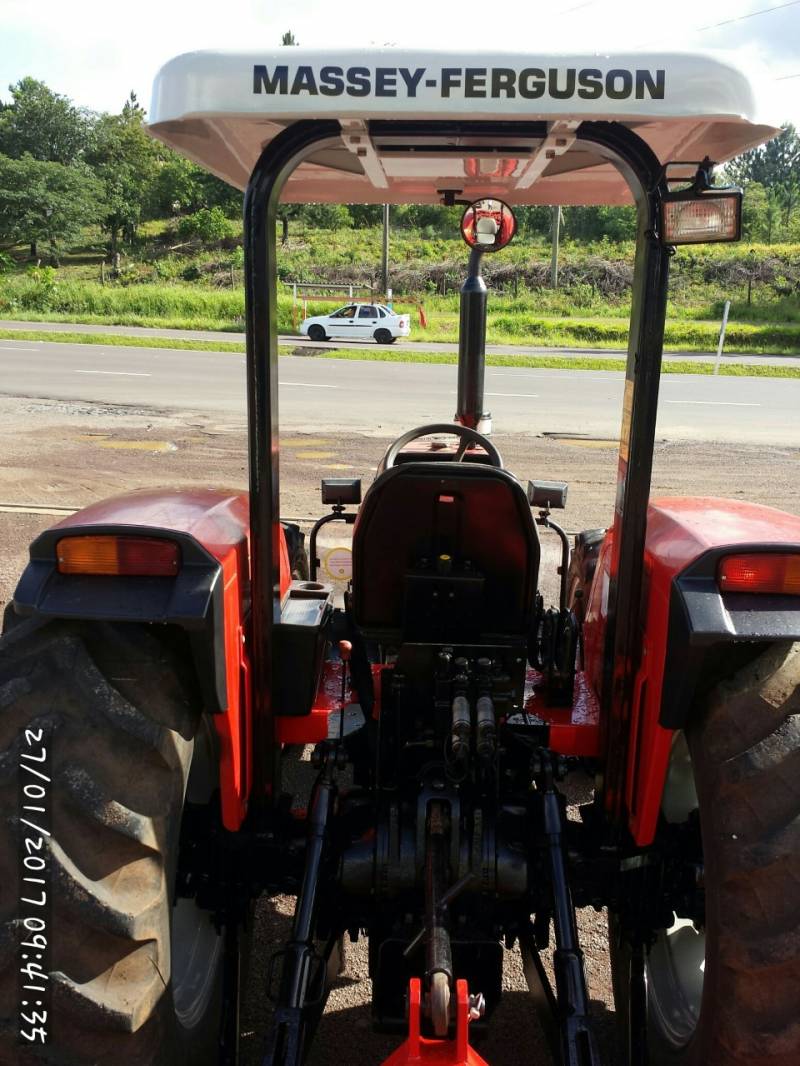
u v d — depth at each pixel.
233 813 2.13
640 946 2.30
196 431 12.10
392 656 2.46
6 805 1.74
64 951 1.72
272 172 1.91
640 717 2.13
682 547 2.06
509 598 2.33
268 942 2.98
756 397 18.70
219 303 42.84
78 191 74.56
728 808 1.82
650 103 1.71
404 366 23.08
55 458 10.06
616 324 38.62
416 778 2.30
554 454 11.26
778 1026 1.73
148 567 1.94
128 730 1.82
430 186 3.16
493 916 2.19
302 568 3.93
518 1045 2.58
